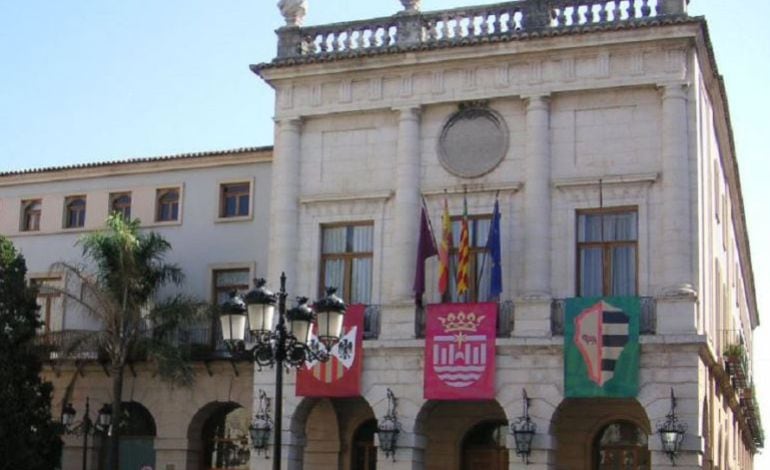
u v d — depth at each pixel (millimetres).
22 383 34719
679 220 30031
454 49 32594
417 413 31359
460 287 31297
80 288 38000
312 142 34469
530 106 31922
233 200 38312
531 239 31203
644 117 31109
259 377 33250
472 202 32344
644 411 31078
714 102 35594
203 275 37906
